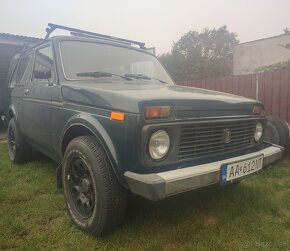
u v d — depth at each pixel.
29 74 4.18
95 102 2.46
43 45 3.79
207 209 2.97
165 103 2.17
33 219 2.76
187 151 2.30
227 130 2.58
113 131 2.24
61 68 3.14
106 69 3.39
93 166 2.36
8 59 9.43
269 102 6.49
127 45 3.95
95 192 2.37
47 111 3.25
